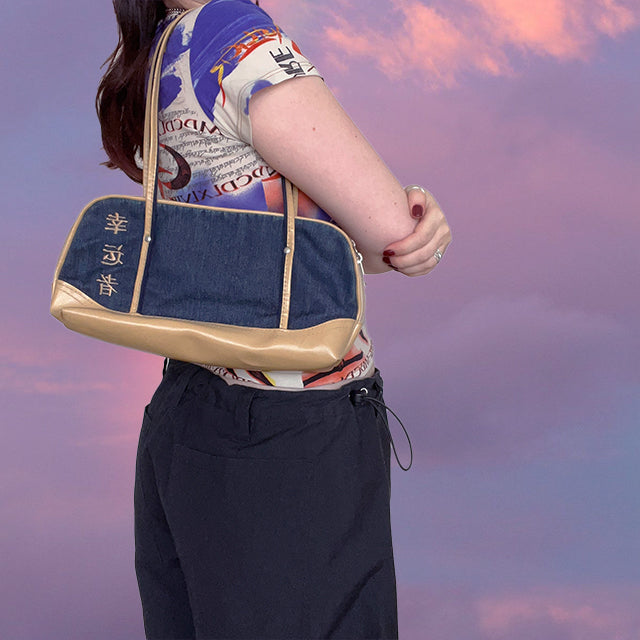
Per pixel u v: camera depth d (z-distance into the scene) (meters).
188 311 1.01
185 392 1.09
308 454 1.02
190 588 1.07
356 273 1.01
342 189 0.99
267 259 1.01
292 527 1.02
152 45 1.10
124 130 1.13
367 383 1.10
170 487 1.07
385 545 1.06
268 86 0.95
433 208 1.04
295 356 0.98
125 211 1.01
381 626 1.04
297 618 1.02
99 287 1.00
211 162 1.02
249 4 1.02
